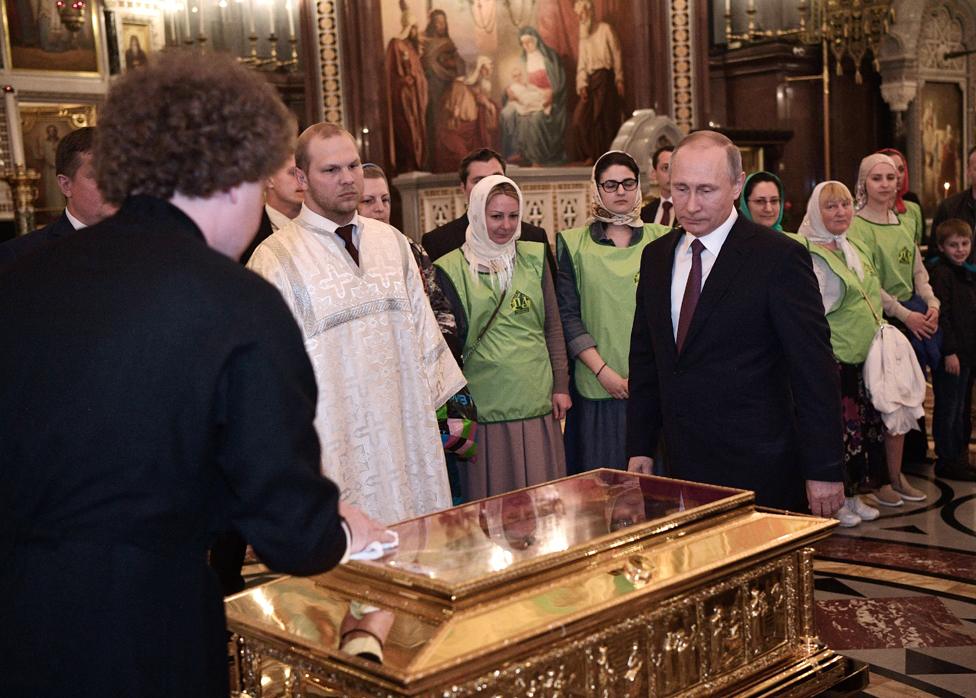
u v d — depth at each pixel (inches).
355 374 117.4
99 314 54.9
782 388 114.2
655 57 447.8
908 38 485.7
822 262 188.7
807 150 474.9
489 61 433.4
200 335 54.4
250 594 76.2
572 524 79.9
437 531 79.4
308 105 400.8
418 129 417.1
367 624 67.6
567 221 371.2
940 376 223.9
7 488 54.9
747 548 79.4
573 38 448.1
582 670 68.6
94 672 52.7
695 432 114.5
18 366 55.4
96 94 350.0
